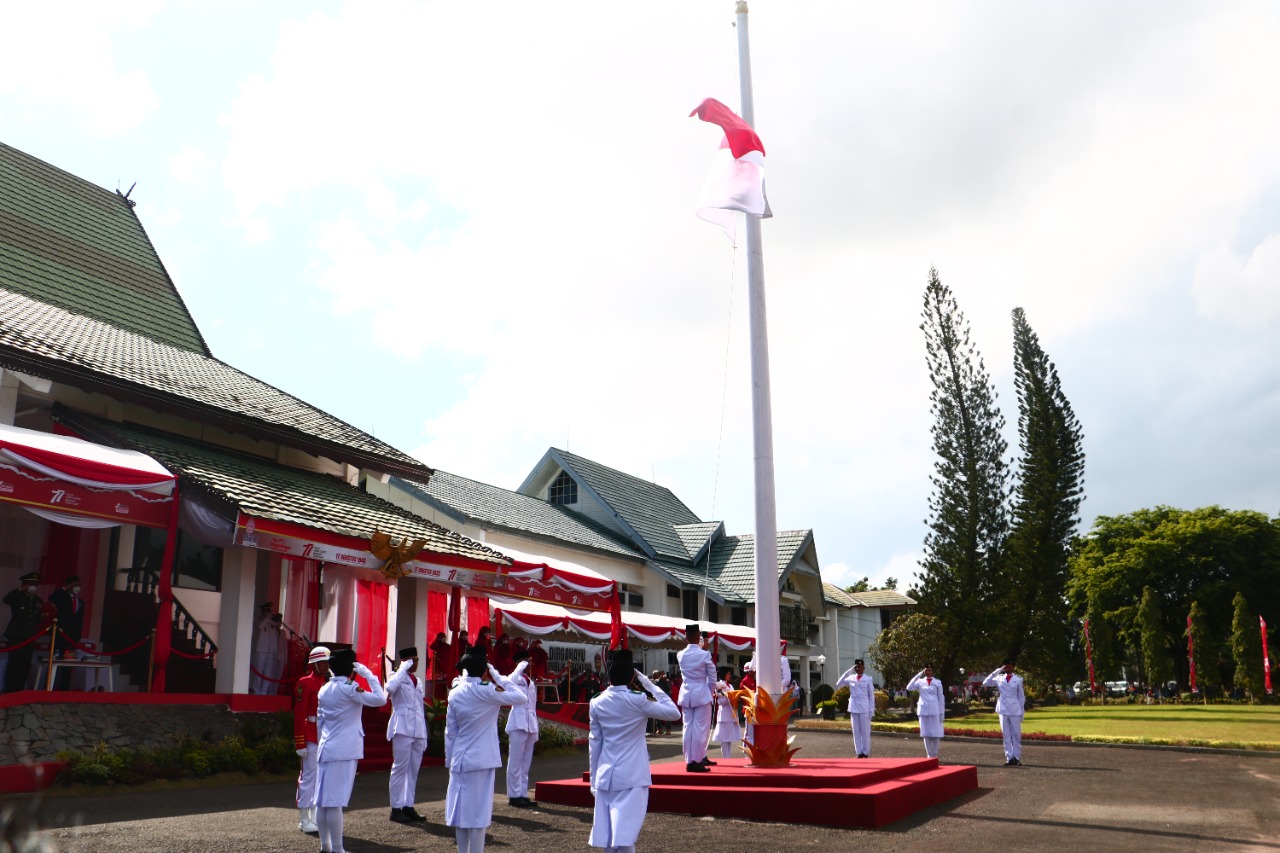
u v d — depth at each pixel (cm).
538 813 1105
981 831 965
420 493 3109
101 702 1312
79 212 2402
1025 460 4091
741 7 1530
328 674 965
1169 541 6028
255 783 1302
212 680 1738
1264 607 5800
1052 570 3878
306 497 1747
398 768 1039
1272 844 886
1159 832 961
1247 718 3319
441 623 2391
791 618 4353
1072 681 5950
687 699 1231
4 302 1730
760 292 1438
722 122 1430
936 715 1858
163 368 1881
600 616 2884
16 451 1234
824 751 2084
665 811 1098
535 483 4291
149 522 1420
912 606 5388
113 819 946
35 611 1383
